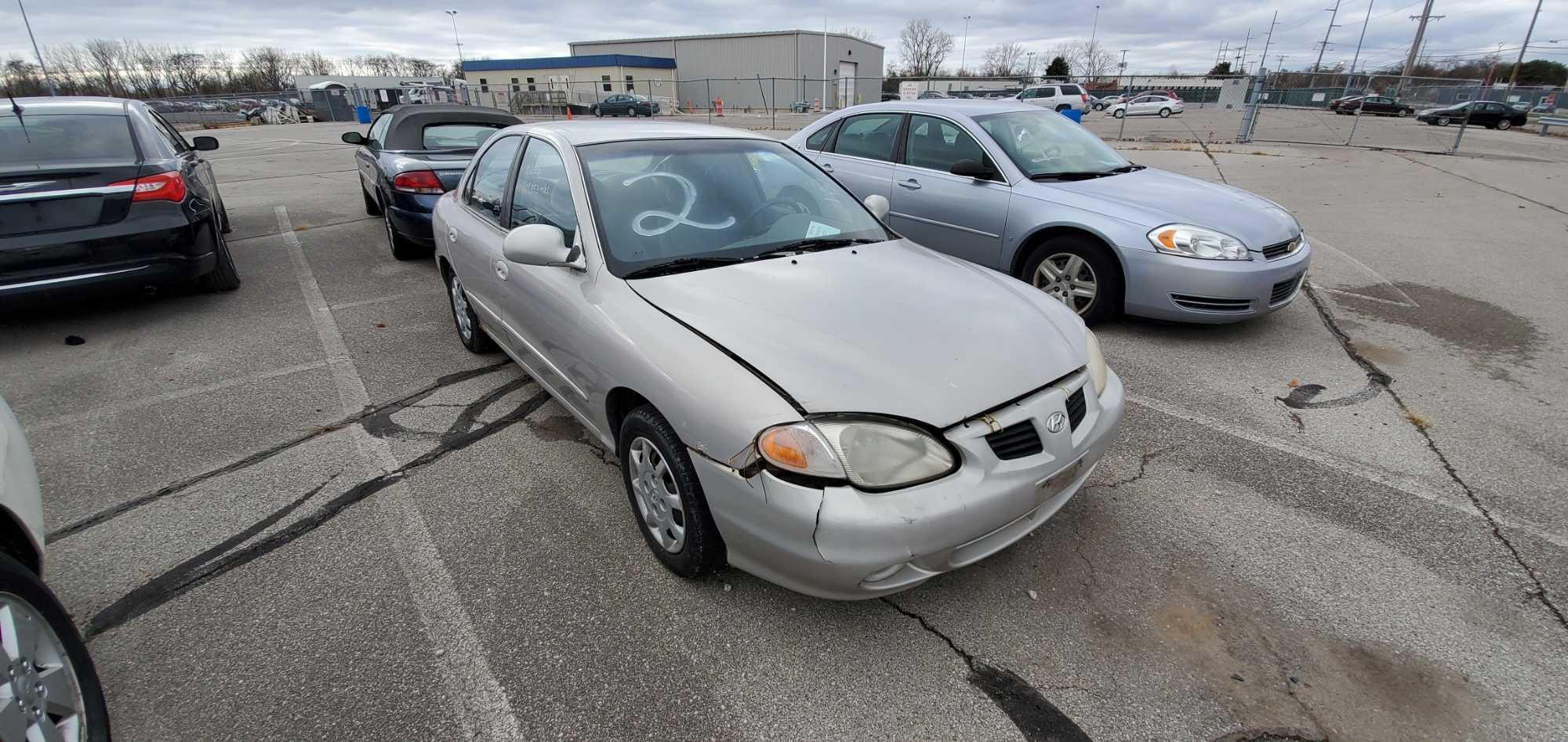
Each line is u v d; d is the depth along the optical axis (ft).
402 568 8.55
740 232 9.95
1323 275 20.53
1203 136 66.95
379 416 12.45
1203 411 12.34
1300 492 9.89
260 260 23.44
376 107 139.54
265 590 8.20
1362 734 6.32
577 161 10.16
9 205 14.49
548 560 8.66
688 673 7.00
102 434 11.83
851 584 6.52
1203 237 14.57
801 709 6.59
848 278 8.93
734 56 171.32
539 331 10.21
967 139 17.79
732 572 8.38
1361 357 14.64
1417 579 8.18
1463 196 33.19
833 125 21.11
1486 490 9.91
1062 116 20.04
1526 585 8.07
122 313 18.03
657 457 8.05
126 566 8.62
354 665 7.13
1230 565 8.43
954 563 6.91
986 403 6.91
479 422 12.17
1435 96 118.93
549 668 7.09
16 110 16.85
